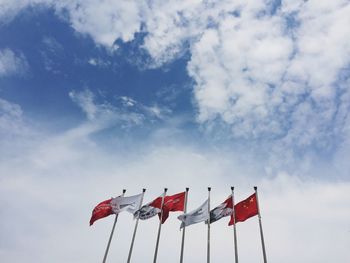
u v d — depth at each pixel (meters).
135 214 28.92
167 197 29.61
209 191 29.11
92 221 28.41
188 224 27.00
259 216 25.09
